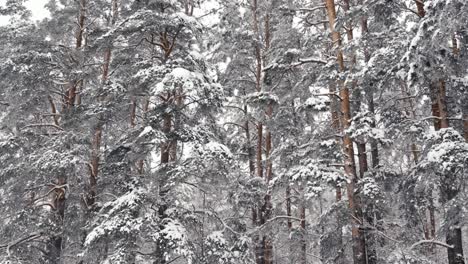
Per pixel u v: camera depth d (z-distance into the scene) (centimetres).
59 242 1383
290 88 1577
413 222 1238
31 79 1353
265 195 1561
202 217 1263
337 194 1559
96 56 1590
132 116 1588
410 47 888
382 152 1557
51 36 1520
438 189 1098
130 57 1382
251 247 1359
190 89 1055
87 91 1469
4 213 1414
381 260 1224
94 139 1504
